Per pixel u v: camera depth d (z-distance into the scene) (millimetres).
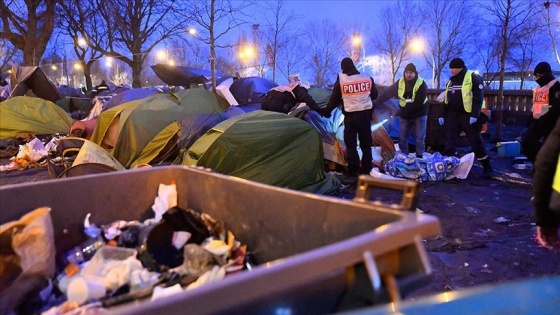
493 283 3809
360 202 2027
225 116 9094
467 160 7617
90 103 19219
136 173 2926
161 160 8727
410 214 1803
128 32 22344
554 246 2398
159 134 8852
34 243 2123
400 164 7695
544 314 1463
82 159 5492
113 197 2834
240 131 6539
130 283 2162
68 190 2654
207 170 2916
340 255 1487
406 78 8664
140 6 21266
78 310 1894
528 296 1535
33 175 8945
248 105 11172
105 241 2619
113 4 20984
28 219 2150
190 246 2385
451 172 7633
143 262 2379
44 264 2135
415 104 8648
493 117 15977
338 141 8516
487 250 4523
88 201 2736
